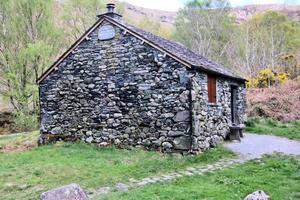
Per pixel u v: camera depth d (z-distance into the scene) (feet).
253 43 160.56
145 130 54.13
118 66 56.85
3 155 54.54
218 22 167.32
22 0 90.58
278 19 186.80
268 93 104.68
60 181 38.06
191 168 42.57
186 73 51.11
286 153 50.67
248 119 80.59
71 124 61.05
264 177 36.22
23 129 91.15
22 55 87.35
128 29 55.57
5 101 90.79
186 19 168.66
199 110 52.42
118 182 36.96
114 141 56.80
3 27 91.15
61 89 62.03
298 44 169.78
